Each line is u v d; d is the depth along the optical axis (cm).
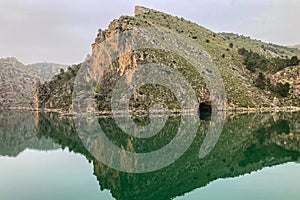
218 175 5969
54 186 5575
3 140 11756
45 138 12175
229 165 6719
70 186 5566
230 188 5147
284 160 7094
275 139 9825
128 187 5428
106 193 5141
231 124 13800
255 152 8031
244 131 11612
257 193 4891
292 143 9162
